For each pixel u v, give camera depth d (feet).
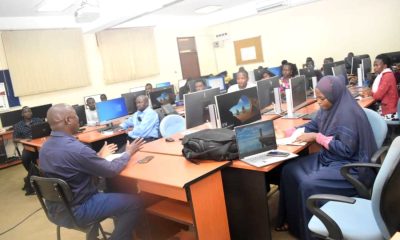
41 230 10.12
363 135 6.69
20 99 20.51
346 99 7.04
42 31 21.09
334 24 25.77
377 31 23.89
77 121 7.13
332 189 6.47
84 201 6.73
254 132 7.09
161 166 7.23
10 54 19.89
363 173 6.23
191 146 7.29
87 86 23.58
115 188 8.60
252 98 9.82
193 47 31.55
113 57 24.79
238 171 7.00
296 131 8.30
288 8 27.53
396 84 13.37
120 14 19.22
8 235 10.07
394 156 4.27
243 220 7.16
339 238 4.90
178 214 6.89
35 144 13.34
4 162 19.17
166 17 28.73
